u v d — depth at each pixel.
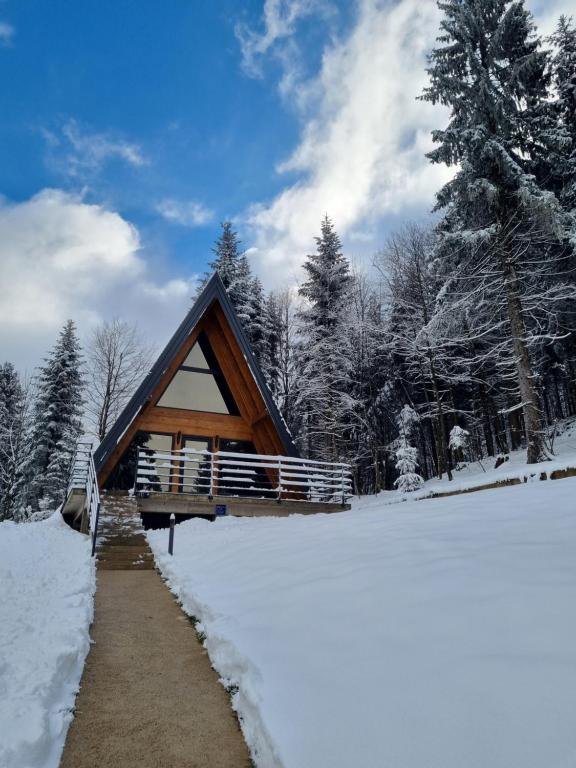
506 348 20.33
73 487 14.06
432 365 23.64
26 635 4.32
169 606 6.42
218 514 14.56
